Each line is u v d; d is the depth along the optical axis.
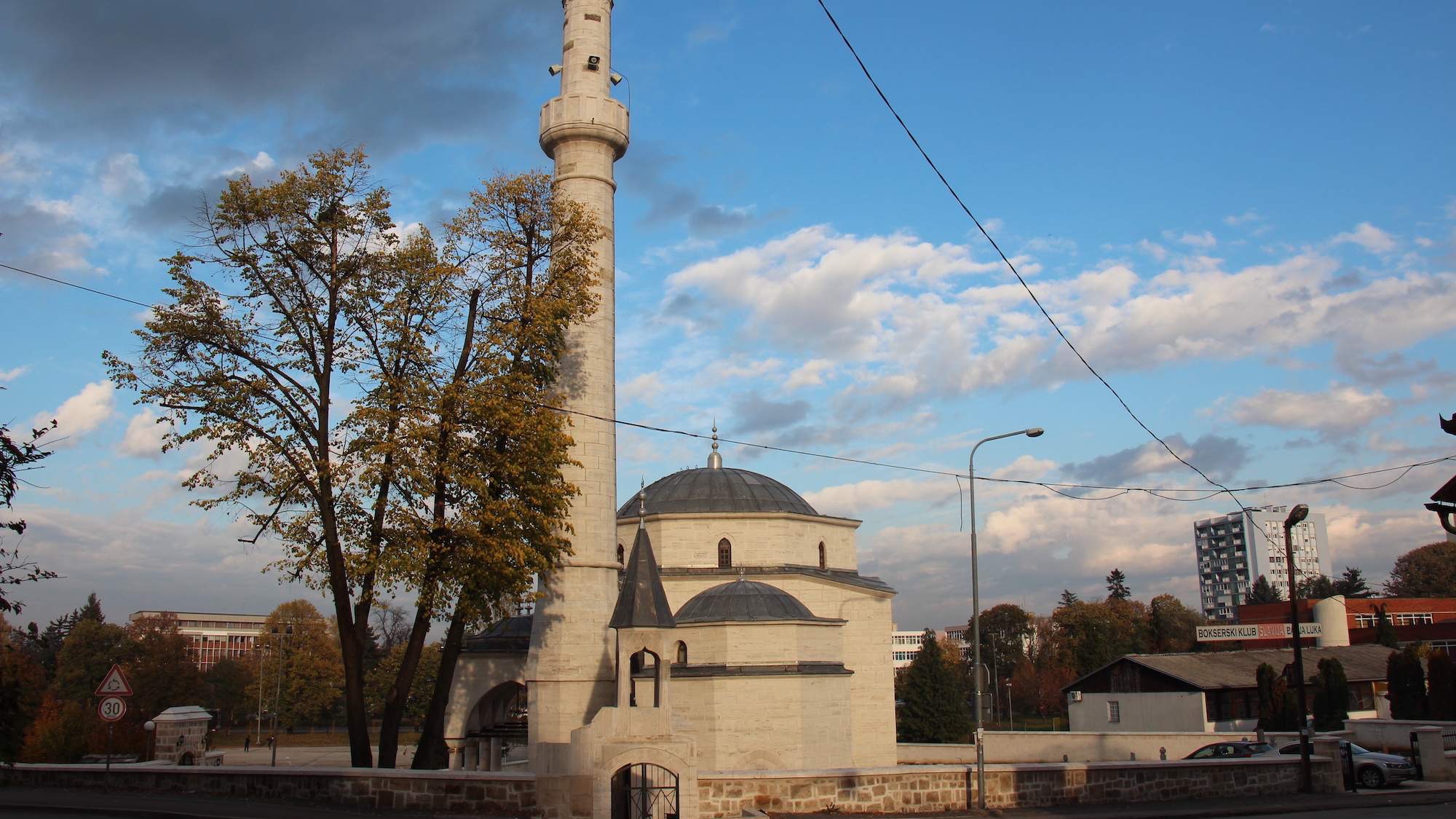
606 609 36.16
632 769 27.31
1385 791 32.44
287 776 25.28
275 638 102.06
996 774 26.89
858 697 47.09
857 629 47.84
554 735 34.09
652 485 52.66
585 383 37.38
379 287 29.56
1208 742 46.91
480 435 29.14
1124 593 142.88
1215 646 93.00
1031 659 135.25
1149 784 28.69
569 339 37.53
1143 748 48.88
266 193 28.45
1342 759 33.91
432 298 29.45
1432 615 92.19
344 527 27.98
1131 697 60.50
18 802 24.20
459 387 28.20
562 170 39.72
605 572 36.41
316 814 23.09
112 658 85.12
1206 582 192.25
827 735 38.78
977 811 26.08
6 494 15.12
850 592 48.19
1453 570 116.94
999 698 115.75
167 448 27.67
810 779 25.70
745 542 48.81
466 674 43.19
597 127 39.62
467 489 28.08
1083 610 121.75
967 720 81.25
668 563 48.38
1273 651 65.19
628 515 51.06
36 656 90.00
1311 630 67.12
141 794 26.14
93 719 62.81
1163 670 59.00
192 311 27.98
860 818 25.23
